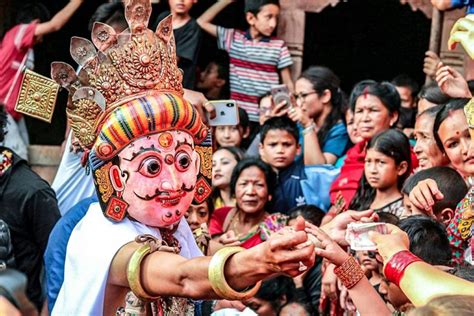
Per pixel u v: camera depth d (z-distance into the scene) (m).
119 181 2.81
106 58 2.82
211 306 3.48
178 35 6.17
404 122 5.67
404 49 8.08
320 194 5.14
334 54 8.15
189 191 2.86
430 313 1.99
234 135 5.71
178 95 2.90
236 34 6.28
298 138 5.21
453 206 3.76
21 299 2.39
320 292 4.16
